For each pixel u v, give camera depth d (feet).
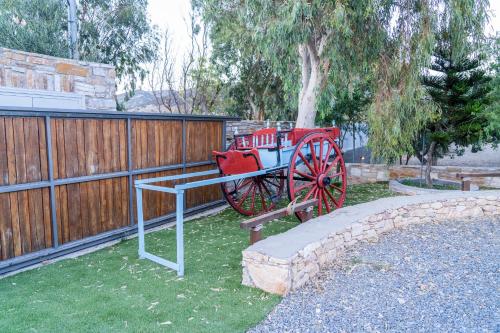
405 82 21.95
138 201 13.80
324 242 12.31
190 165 20.85
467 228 16.67
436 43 22.85
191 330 8.63
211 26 38.45
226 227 18.54
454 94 26.05
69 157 14.60
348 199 25.07
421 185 28.58
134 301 10.22
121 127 16.79
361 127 37.70
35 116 13.25
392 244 14.60
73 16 30.73
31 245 13.37
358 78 26.08
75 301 10.28
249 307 9.73
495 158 47.98
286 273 10.28
